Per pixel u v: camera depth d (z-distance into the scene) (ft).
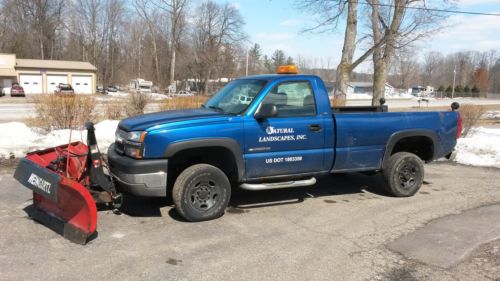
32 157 18.44
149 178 17.31
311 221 19.03
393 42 51.83
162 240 16.33
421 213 20.54
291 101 20.07
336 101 49.16
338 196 23.36
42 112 39.24
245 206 21.13
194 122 17.99
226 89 21.90
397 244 16.48
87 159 18.39
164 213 19.52
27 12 281.33
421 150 25.13
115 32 298.76
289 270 14.08
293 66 21.17
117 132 19.40
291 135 19.76
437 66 413.80
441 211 20.92
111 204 20.44
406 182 23.35
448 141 24.45
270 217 19.47
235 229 17.75
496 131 54.85
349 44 50.78
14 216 18.37
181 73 244.83
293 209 20.79
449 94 317.01
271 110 18.54
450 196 23.84
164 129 17.48
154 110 48.01
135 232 17.08
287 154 19.81
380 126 22.12
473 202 22.65
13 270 13.48
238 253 15.31
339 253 15.53
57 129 38.73
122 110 46.68
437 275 13.93
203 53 234.99
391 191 23.15
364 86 324.19
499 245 16.55
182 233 17.12
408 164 23.17
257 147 19.11
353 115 21.38
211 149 18.71
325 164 20.94
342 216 19.85
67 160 17.61
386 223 18.95
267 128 19.21
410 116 23.07
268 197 22.85
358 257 15.21
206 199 18.74
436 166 33.01
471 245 16.47
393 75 346.95
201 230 17.52
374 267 14.43
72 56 299.79
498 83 375.04
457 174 30.04
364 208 21.21
